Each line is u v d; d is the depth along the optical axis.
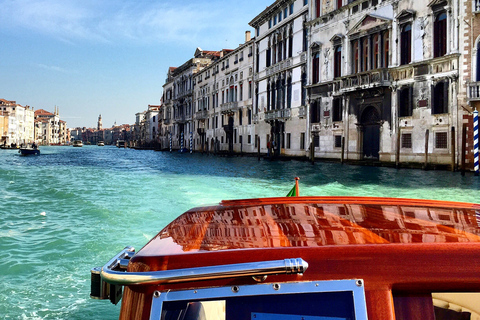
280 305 1.36
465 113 21.20
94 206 11.07
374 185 16.64
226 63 55.16
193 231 1.91
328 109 31.84
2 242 7.31
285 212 2.35
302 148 35.91
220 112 57.03
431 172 21.67
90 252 6.83
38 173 24.94
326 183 17.48
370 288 1.38
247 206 2.64
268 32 42.28
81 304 4.82
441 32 22.75
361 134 28.42
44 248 7.06
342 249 1.47
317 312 1.35
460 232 1.77
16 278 5.63
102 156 60.34
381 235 1.71
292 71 37.50
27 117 131.75
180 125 79.06
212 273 1.35
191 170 27.25
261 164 32.91
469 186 16.08
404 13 24.56
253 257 1.48
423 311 1.38
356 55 29.25
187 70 73.88
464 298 1.43
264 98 43.66
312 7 33.62
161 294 1.38
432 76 22.94
